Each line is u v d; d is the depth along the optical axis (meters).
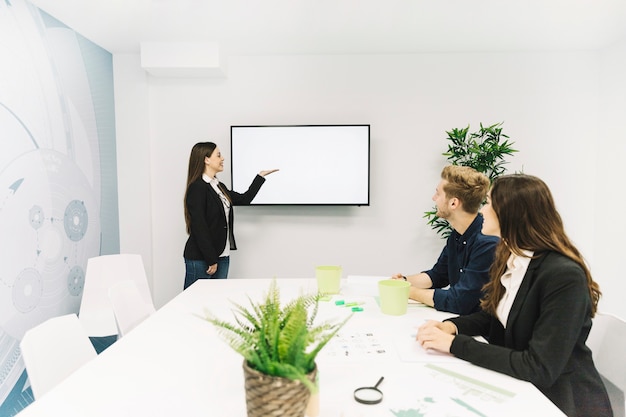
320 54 3.64
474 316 1.42
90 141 3.22
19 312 2.42
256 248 3.75
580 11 2.79
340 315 1.56
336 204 3.64
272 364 0.74
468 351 1.12
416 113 3.67
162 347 1.25
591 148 3.64
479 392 0.97
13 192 2.38
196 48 3.33
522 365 1.03
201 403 0.92
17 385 2.41
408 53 3.64
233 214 3.60
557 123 3.64
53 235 2.73
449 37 3.26
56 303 2.76
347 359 1.16
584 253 3.68
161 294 3.78
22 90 2.47
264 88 3.67
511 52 3.61
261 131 3.62
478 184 1.72
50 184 2.72
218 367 1.11
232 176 3.64
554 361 1.01
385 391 0.97
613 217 3.46
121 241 3.69
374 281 2.10
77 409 0.90
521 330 1.18
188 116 3.69
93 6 2.65
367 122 3.68
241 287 2.01
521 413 0.88
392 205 3.71
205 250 2.96
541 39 3.32
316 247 3.74
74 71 3.02
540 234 1.18
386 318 1.53
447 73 3.64
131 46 3.41
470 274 1.61
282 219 3.73
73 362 1.37
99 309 2.70
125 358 1.17
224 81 3.68
